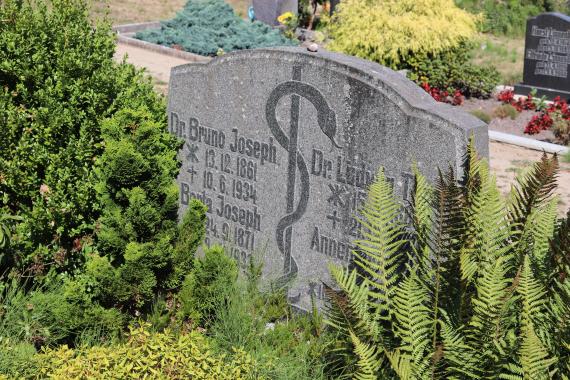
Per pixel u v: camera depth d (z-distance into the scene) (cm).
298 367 561
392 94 625
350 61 655
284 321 673
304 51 674
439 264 531
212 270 619
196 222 627
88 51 728
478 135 607
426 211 575
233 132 733
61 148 676
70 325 579
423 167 619
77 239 712
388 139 634
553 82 1541
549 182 557
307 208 700
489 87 1508
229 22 1877
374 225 574
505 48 2011
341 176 670
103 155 598
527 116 1408
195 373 507
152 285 584
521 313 498
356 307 530
